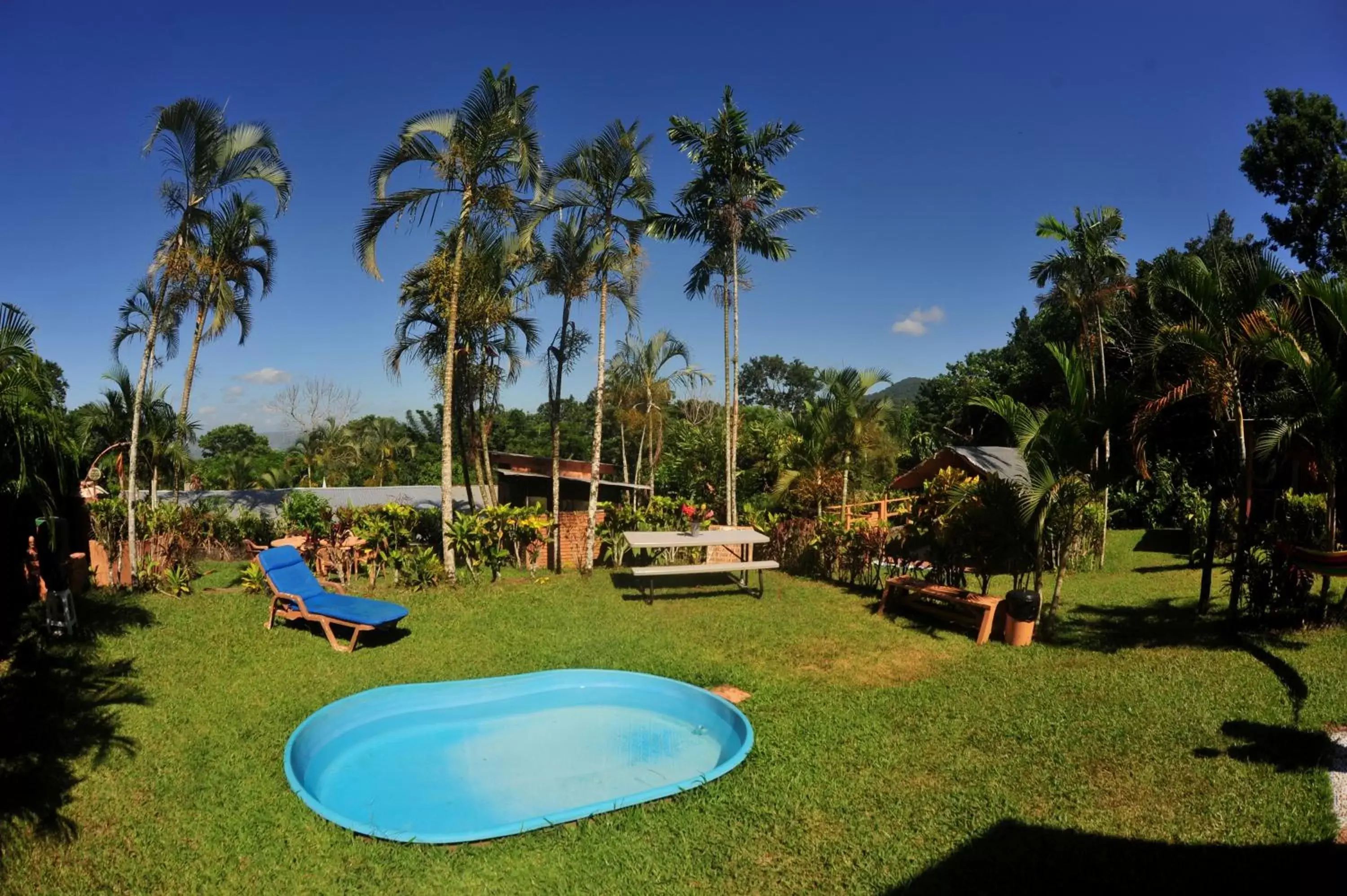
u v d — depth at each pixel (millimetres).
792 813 5004
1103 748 5859
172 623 9898
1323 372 8602
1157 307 11664
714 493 21969
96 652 8461
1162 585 13703
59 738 6078
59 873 4352
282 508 19547
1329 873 4039
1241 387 9961
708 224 16641
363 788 5840
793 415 31438
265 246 15258
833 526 14086
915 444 34188
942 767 5641
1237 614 9547
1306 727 6109
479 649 9164
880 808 5055
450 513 12984
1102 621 10562
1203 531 15609
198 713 6816
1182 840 4449
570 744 6711
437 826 5234
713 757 6414
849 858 4445
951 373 36812
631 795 5227
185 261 11812
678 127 16172
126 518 13711
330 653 8828
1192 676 7605
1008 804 5012
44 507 8695
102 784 5422
